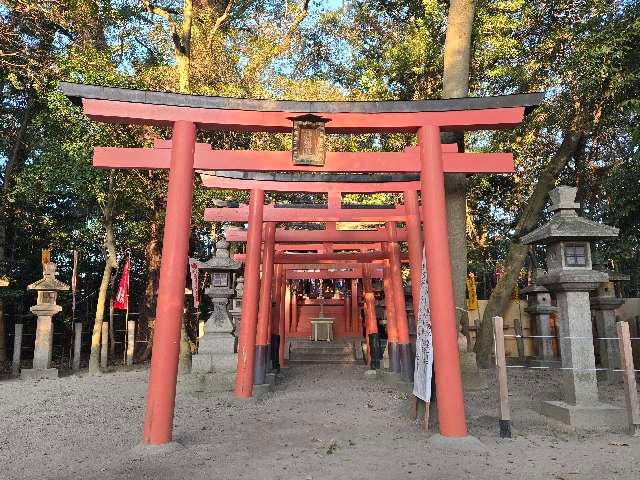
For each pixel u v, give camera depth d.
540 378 13.59
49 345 16.77
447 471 5.48
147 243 23.64
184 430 7.75
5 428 8.38
